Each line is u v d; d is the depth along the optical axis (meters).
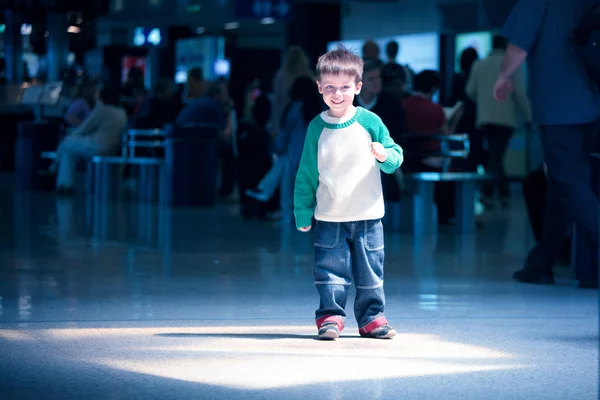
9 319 6.52
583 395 4.69
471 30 21.91
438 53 22.20
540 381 4.95
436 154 13.27
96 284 8.12
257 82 40.34
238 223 13.56
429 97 13.49
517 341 5.94
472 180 12.73
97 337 5.95
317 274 5.99
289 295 7.72
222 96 17.84
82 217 13.77
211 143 16.16
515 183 22.33
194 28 40.56
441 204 13.77
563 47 8.11
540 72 8.19
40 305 7.08
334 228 5.93
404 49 23.42
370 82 12.17
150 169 16.62
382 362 5.33
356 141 5.83
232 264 9.52
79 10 22.62
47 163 18.59
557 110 8.14
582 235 8.32
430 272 9.18
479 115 16.59
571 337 6.08
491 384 4.88
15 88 23.55
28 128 18.47
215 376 4.98
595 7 7.96
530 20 8.12
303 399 4.56
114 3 35.47
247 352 5.55
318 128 5.88
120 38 41.75
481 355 5.54
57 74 23.81
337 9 24.95
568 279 8.84
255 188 14.36
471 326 6.44
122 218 13.80
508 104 16.58
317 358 5.41
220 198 17.97
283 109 13.47
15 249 10.26
